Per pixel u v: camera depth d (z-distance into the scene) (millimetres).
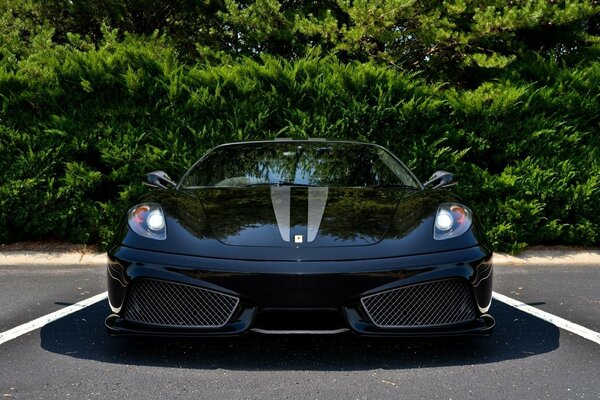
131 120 6035
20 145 5898
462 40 7574
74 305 4082
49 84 5918
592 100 6168
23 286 4672
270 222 3051
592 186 6027
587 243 6152
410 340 3273
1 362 2953
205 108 5961
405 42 8203
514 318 3793
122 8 8820
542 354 3086
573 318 3805
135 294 2875
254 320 2744
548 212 6195
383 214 3195
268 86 6094
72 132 5930
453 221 3068
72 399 2494
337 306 2730
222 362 2934
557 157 6148
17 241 6090
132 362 2941
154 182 3998
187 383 2670
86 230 5930
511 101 6016
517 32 8211
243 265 2754
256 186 3832
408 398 2516
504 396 2537
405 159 5961
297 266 2734
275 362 2934
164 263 2822
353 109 5914
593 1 8359
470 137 6082
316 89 6004
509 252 5934
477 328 2859
